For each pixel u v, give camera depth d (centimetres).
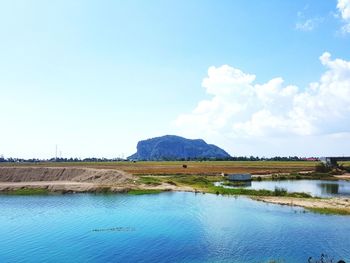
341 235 4497
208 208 6450
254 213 5916
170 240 4400
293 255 3759
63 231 4900
